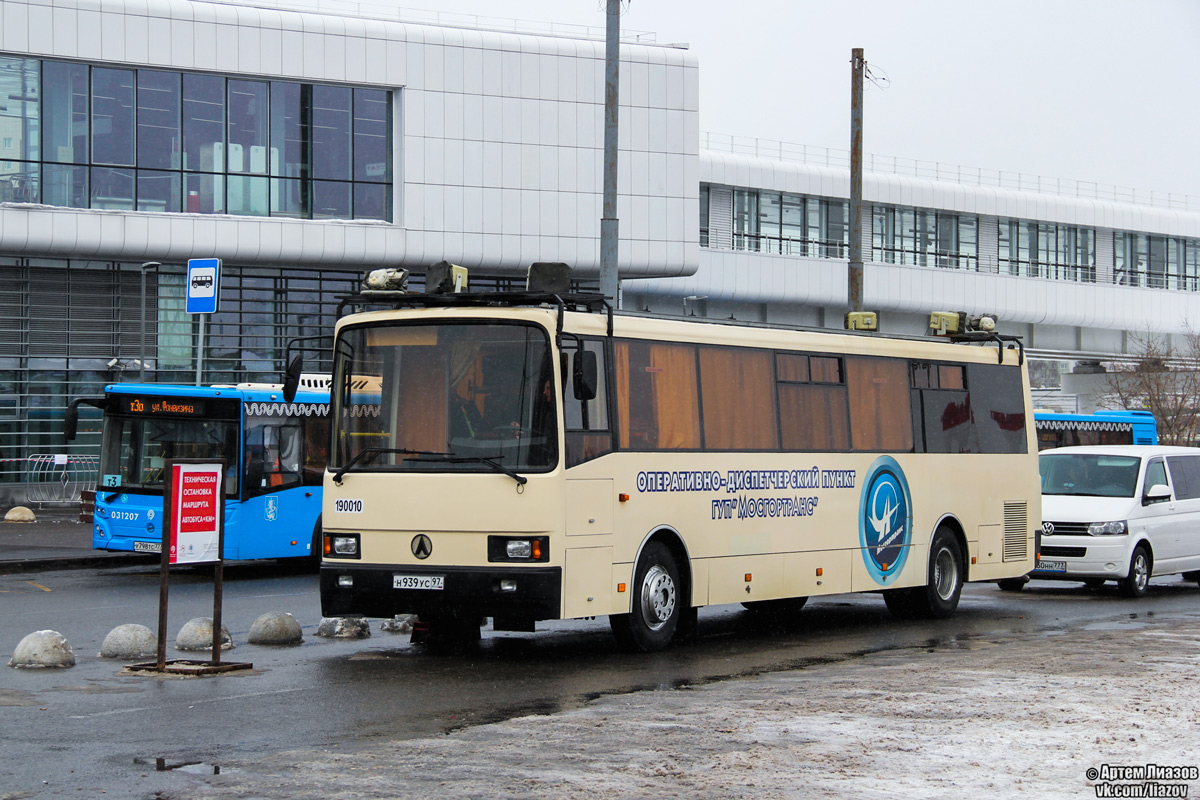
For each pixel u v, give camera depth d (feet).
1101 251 216.54
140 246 120.98
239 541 71.61
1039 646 45.55
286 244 126.00
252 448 72.54
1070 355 209.87
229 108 125.39
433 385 41.19
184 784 24.54
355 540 41.45
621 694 34.63
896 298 185.37
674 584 44.45
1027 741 28.07
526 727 29.66
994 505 59.77
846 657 43.06
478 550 39.96
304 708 32.53
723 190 176.24
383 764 26.03
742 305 175.63
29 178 118.83
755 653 44.01
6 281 121.49
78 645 44.37
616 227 72.23
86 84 120.57
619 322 42.83
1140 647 44.80
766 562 48.03
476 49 132.77
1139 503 68.44
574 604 40.11
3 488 121.29
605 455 41.63
